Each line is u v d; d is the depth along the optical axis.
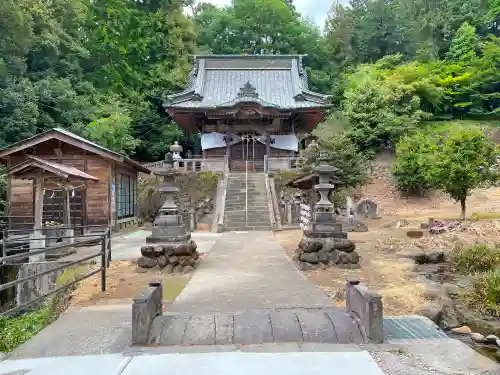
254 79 34.53
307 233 10.39
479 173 16.48
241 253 12.66
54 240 13.33
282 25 53.31
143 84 41.16
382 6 52.72
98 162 19.33
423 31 49.59
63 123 30.41
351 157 21.58
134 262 11.34
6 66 28.45
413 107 37.09
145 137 40.81
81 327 5.78
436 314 6.50
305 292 7.61
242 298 7.20
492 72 42.34
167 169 10.53
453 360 4.38
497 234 12.81
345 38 55.16
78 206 19.11
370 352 4.55
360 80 40.75
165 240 10.12
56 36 33.53
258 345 4.76
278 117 30.11
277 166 26.72
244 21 52.56
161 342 4.91
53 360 4.50
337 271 9.61
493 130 38.25
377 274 9.34
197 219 21.77
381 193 29.00
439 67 43.78
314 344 4.79
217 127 31.38
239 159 31.25
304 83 34.38
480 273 9.41
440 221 16.62
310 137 33.75
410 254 11.23
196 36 47.72
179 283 8.59
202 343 4.87
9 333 7.07
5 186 20.06
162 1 42.44
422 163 18.52
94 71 38.44
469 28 45.47
